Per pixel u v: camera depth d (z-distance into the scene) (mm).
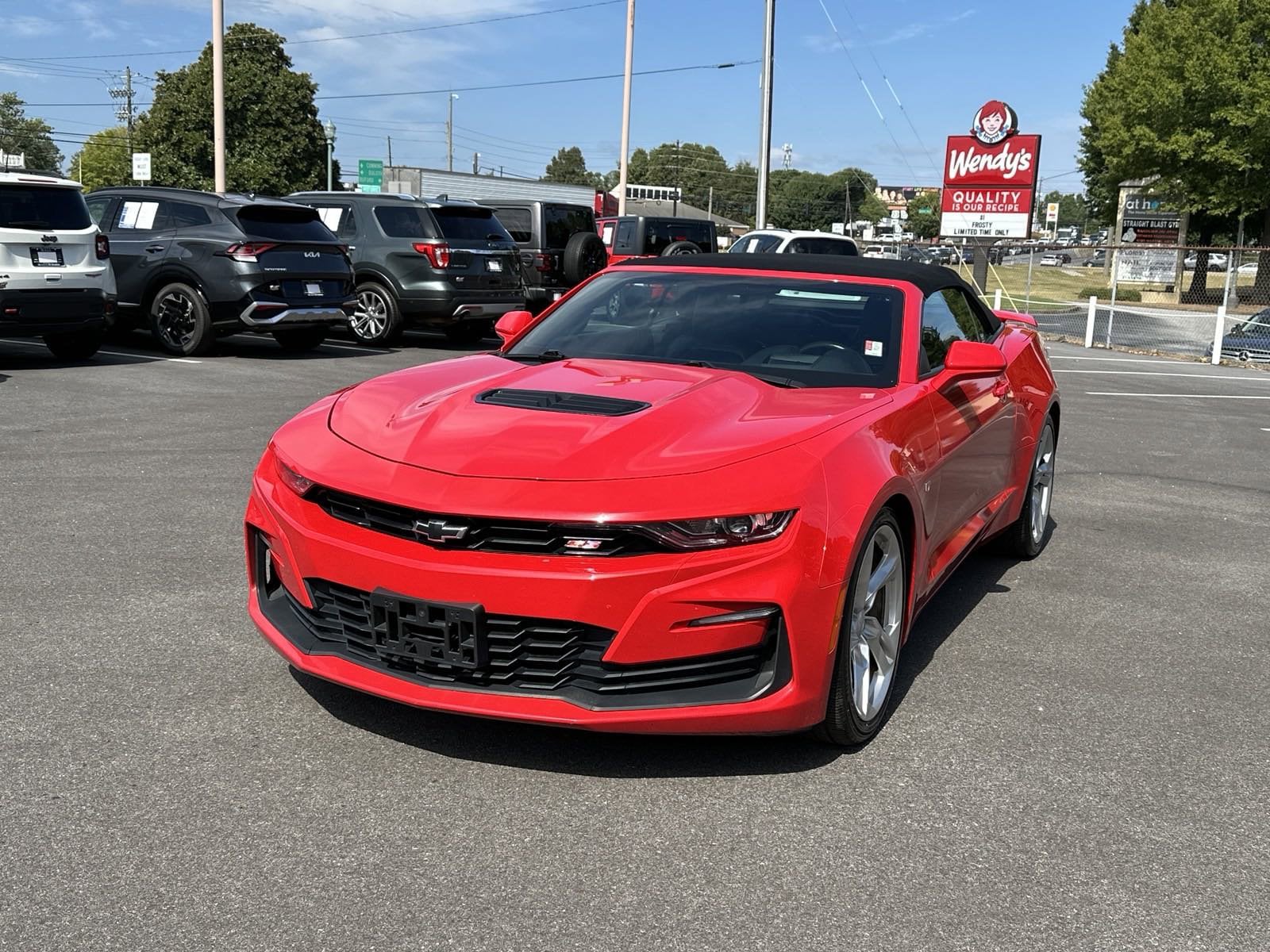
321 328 12727
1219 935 2428
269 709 3357
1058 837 2830
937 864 2670
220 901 2379
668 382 3619
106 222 12219
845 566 2996
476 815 2793
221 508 5762
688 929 2354
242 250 11477
